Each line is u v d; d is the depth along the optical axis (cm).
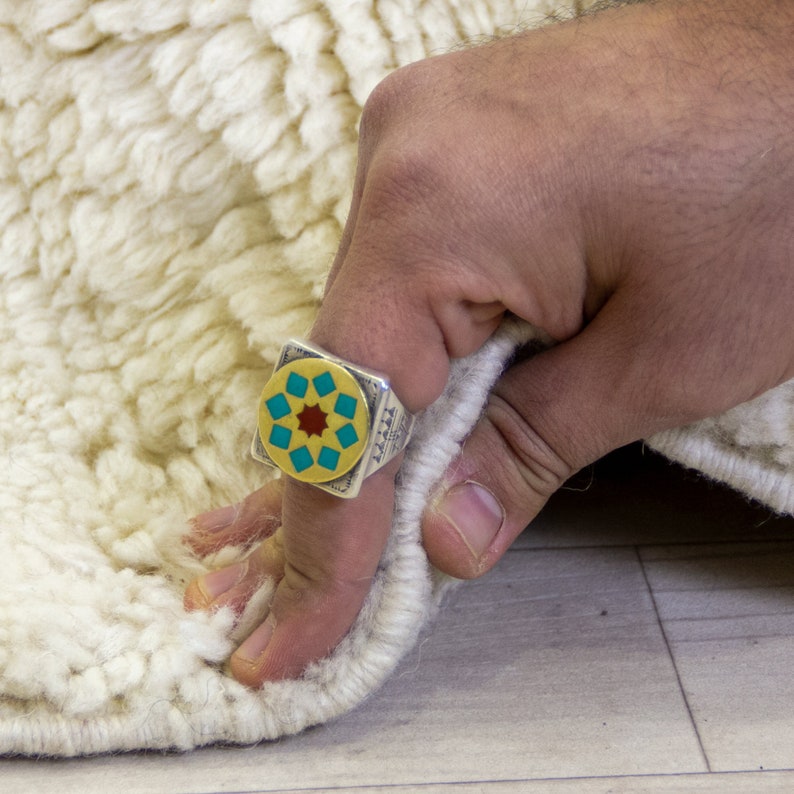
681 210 43
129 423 51
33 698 45
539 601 49
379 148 44
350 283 44
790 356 44
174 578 48
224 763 45
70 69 51
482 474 46
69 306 52
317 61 49
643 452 52
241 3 49
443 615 49
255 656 46
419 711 46
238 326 51
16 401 52
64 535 49
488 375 46
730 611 48
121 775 45
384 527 45
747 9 44
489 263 44
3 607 46
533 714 46
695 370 44
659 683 46
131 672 45
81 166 51
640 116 43
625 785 44
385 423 44
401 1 49
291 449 44
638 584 49
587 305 45
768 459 47
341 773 45
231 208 51
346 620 45
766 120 43
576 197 43
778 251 43
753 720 46
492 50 45
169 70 50
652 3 45
